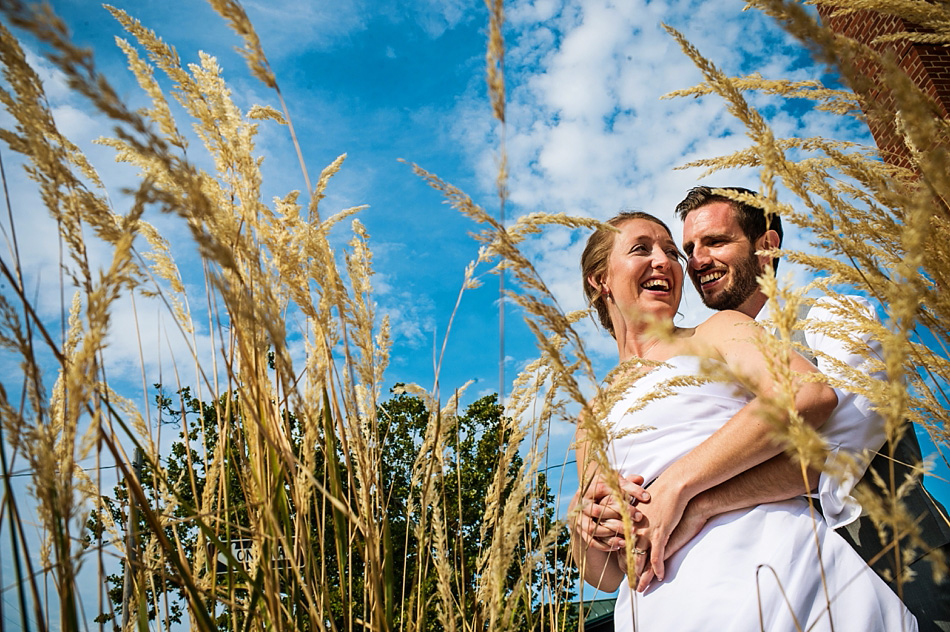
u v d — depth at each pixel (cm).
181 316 143
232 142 128
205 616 102
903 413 78
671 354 218
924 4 93
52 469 89
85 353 90
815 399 167
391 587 127
